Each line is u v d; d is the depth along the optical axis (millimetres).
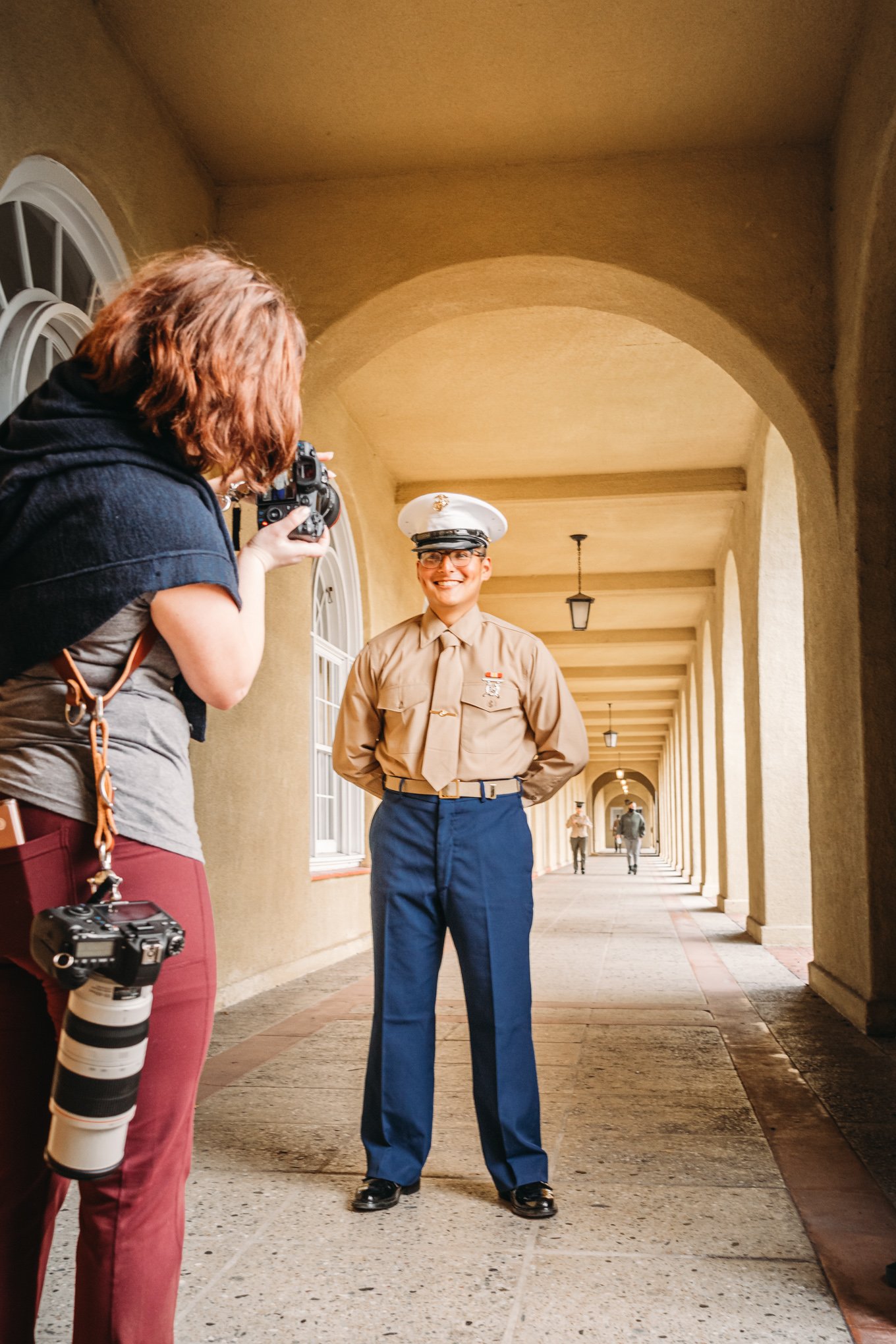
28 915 1229
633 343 7945
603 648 19859
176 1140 1277
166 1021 1266
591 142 5773
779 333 5809
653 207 5898
